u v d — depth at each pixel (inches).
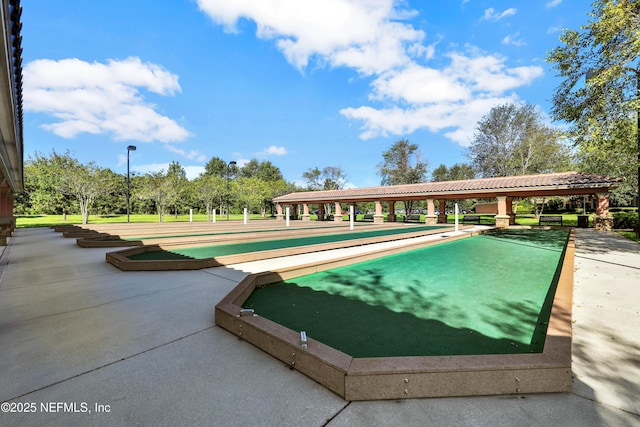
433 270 255.9
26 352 103.0
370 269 260.2
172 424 67.3
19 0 122.0
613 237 506.6
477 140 1268.5
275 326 108.1
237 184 1349.7
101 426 66.5
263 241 439.8
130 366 93.7
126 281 205.3
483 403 75.3
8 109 195.5
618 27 392.5
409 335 120.1
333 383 80.5
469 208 1877.5
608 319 135.9
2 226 470.9
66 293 176.6
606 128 411.5
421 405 74.8
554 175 709.3
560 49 459.2
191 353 102.9
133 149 904.3
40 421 67.8
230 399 77.0
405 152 1498.5
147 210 1672.0
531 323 134.6
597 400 76.2
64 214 1190.9
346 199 1022.4
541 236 543.8
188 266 241.9
